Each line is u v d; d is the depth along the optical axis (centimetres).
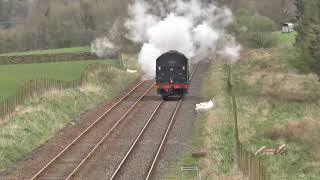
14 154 6412
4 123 7538
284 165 6475
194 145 7050
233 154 6456
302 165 6425
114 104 10169
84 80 11506
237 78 13688
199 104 9500
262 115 9381
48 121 8150
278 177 5875
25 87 9112
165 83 10581
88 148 6825
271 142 7494
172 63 10575
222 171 5788
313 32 12369
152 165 5897
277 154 6875
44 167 5844
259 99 10662
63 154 6512
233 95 10450
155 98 10925
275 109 9944
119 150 6712
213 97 10638
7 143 6612
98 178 5516
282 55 17125
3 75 13338
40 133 7556
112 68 14175
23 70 14862
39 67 15712
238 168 5809
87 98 10325
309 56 12456
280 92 11200
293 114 9500
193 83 13100
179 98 10831
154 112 9088
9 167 6031
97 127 8119
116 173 5612
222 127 7994
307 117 9019
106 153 6569
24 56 17688
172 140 7300
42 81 9825
